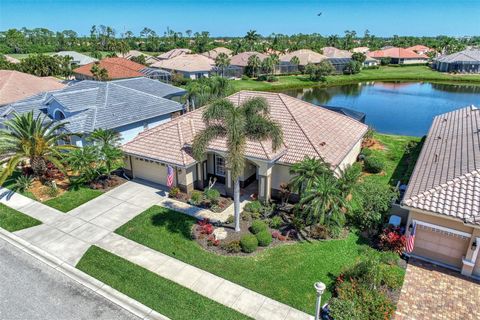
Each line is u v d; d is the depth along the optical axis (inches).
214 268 645.9
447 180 679.7
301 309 553.0
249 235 703.1
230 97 1152.8
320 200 705.6
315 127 993.5
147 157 948.6
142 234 751.7
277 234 741.9
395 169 1110.4
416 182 738.8
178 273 633.6
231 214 831.1
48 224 794.8
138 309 555.5
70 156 958.4
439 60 3988.7
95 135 1019.9
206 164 973.2
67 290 596.1
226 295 581.0
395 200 778.2
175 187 934.4
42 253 692.1
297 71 3718.0
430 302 570.9
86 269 645.3
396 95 2751.0
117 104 1357.0
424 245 672.4
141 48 6200.8
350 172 778.8
